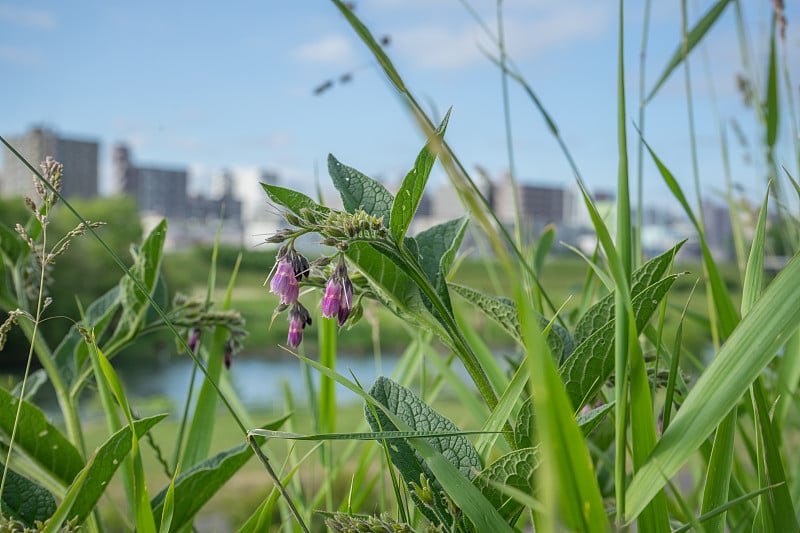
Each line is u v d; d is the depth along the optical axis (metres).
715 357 0.23
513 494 0.21
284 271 0.29
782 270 0.23
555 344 0.32
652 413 0.24
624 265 0.30
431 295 0.30
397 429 0.28
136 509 0.31
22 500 0.34
